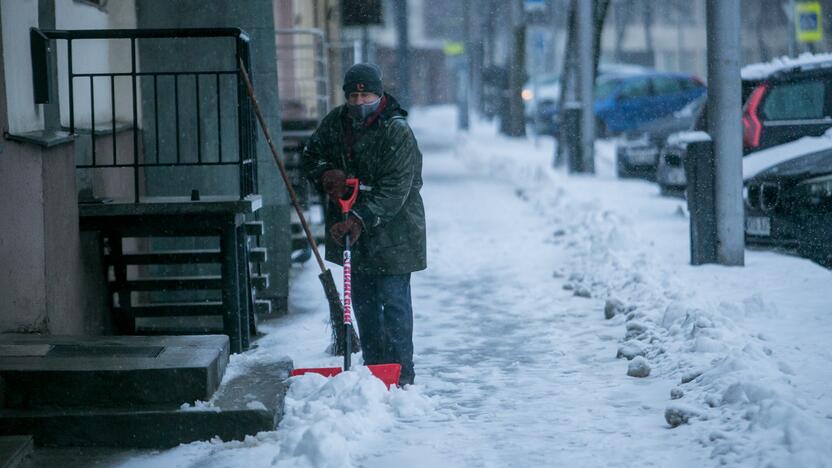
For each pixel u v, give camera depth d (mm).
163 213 16688
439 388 14320
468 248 29203
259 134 21172
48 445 12000
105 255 17656
